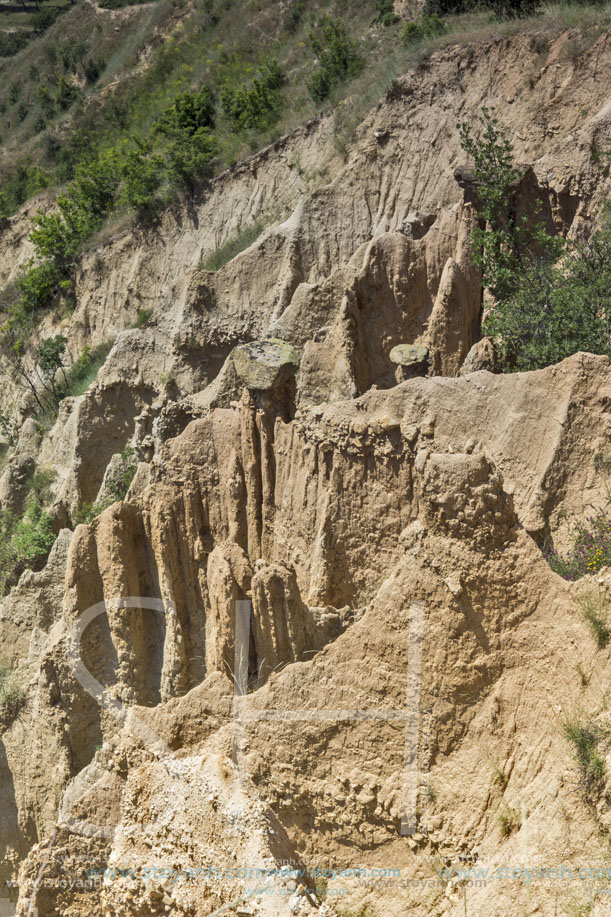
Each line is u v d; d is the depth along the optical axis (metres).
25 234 43.97
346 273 18.25
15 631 19.44
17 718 17.23
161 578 15.34
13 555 22.86
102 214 34.72
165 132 33.47
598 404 11.76
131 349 23.77
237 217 27.16
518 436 12.16
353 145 24.16
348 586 13.66
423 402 12.96
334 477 13.75
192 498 15.52
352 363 16.53
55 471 24.50
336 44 29.59
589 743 7.83
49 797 15.62
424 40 26.02
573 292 14.62
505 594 8.97
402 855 8.76
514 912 7.40
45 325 34.44
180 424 19.34
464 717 8.93
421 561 9.31
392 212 22.22
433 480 9.23
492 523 9.05
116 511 15.34
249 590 12.51
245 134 29.59
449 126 22.30
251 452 15.24
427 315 17.36
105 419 23.89
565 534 11.43
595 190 17.55
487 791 8.44
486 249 16.89
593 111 20.09
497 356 15.19
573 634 8.59
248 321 21.86
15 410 33.78
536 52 21.56
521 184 17.92
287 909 7.72
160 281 29.28
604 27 20.80
